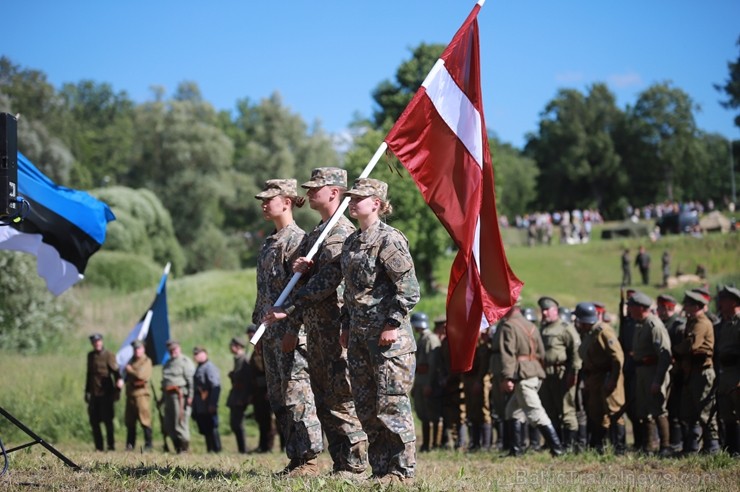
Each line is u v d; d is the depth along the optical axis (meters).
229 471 8.16
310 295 7.27
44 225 11.07
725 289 10.63
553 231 77.00
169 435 16.55
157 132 74.31
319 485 6.64
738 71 82.25
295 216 65.81
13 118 7.58
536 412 11.91
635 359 11.99
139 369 17.08
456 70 8.27
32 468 8.16
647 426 12.08
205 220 73.44
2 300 29.17
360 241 7.09
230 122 118.06
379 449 7.16
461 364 8.30
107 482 7.06
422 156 8.05
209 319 35.16
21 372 21.70
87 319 36.03
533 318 15.20
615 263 53.31
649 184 111.19
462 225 8.15
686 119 110.38
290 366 7.78
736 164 104.94
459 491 6.98
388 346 6.93
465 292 8.24
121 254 49.59
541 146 110.81
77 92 120.25
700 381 11.34
